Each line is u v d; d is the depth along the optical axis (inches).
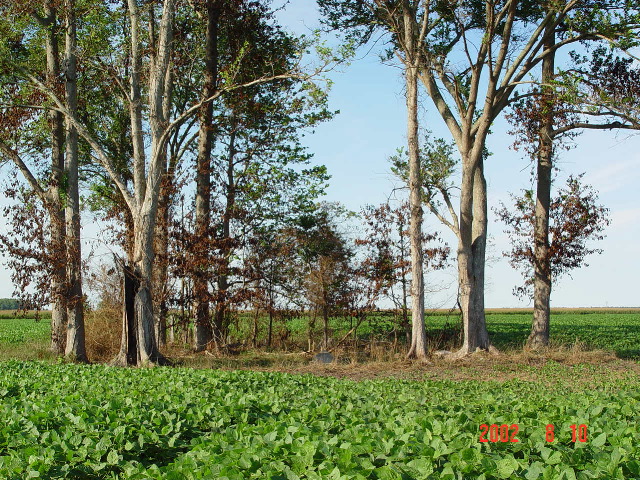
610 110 769.6
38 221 839.1
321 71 735.1
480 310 864.3
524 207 943.0
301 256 1013.2
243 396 368.8
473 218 896.3
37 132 928.9
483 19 876.0
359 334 1072.2
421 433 243.3
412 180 842.2
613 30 745.6
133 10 807.1
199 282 898.7
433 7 850.8
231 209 945.5
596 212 906.1
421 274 832.3
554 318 2413.9
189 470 198.7
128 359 748.0
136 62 805.2
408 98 841.5
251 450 219.1
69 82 862.5
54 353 881.5
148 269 758.5
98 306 947.3
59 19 904.3
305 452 209.2
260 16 951.6
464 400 423.8
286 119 1054.4
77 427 279.6
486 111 819.4
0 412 321.7
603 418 287.4
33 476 210.2
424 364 780.0
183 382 478.3
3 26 826.8
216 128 975.6
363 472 189.5
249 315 1048.8
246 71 940.6
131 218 924.0
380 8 870.4
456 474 191.6
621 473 198.1
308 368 776.3
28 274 831.7
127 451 247.8
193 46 997.2
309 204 1116.5
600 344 1144.2
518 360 796.6
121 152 1080.2
